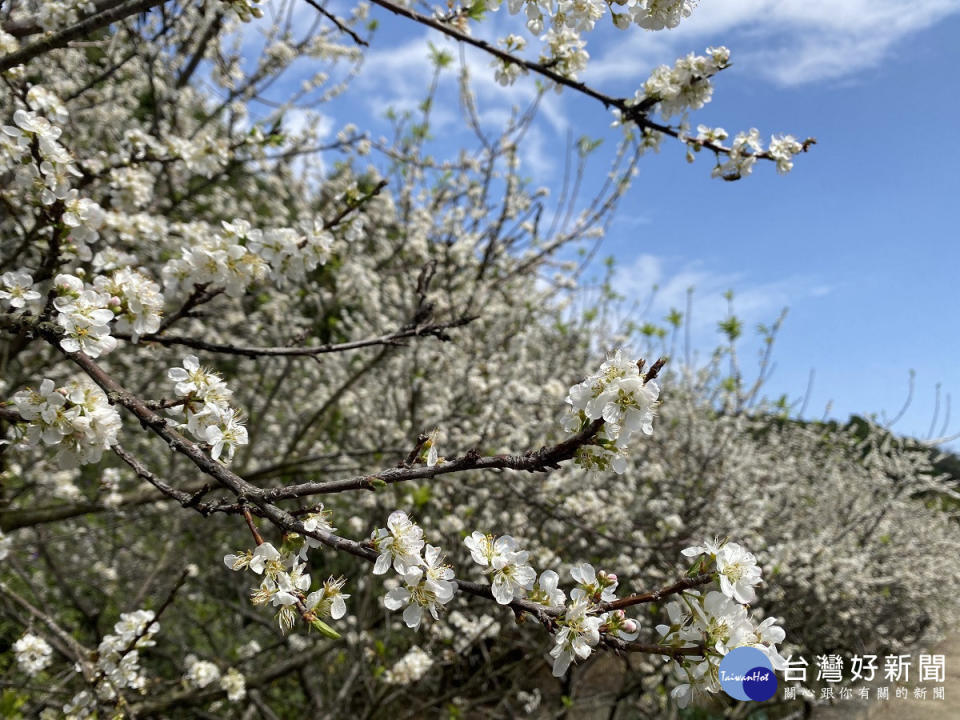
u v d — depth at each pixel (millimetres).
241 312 5734
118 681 2645
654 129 2541
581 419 1536
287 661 5078
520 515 4941
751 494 6645
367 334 6617
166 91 4875
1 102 2982
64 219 2129
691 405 7715
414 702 6074
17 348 3104
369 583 5223
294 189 6789
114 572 5770
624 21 2225
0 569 4570
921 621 8078
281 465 4758
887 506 7520
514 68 2619
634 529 6234
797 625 6652
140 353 5363
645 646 1389
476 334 6570
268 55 5594
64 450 1661
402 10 2387
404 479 1549
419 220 6422
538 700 5566
